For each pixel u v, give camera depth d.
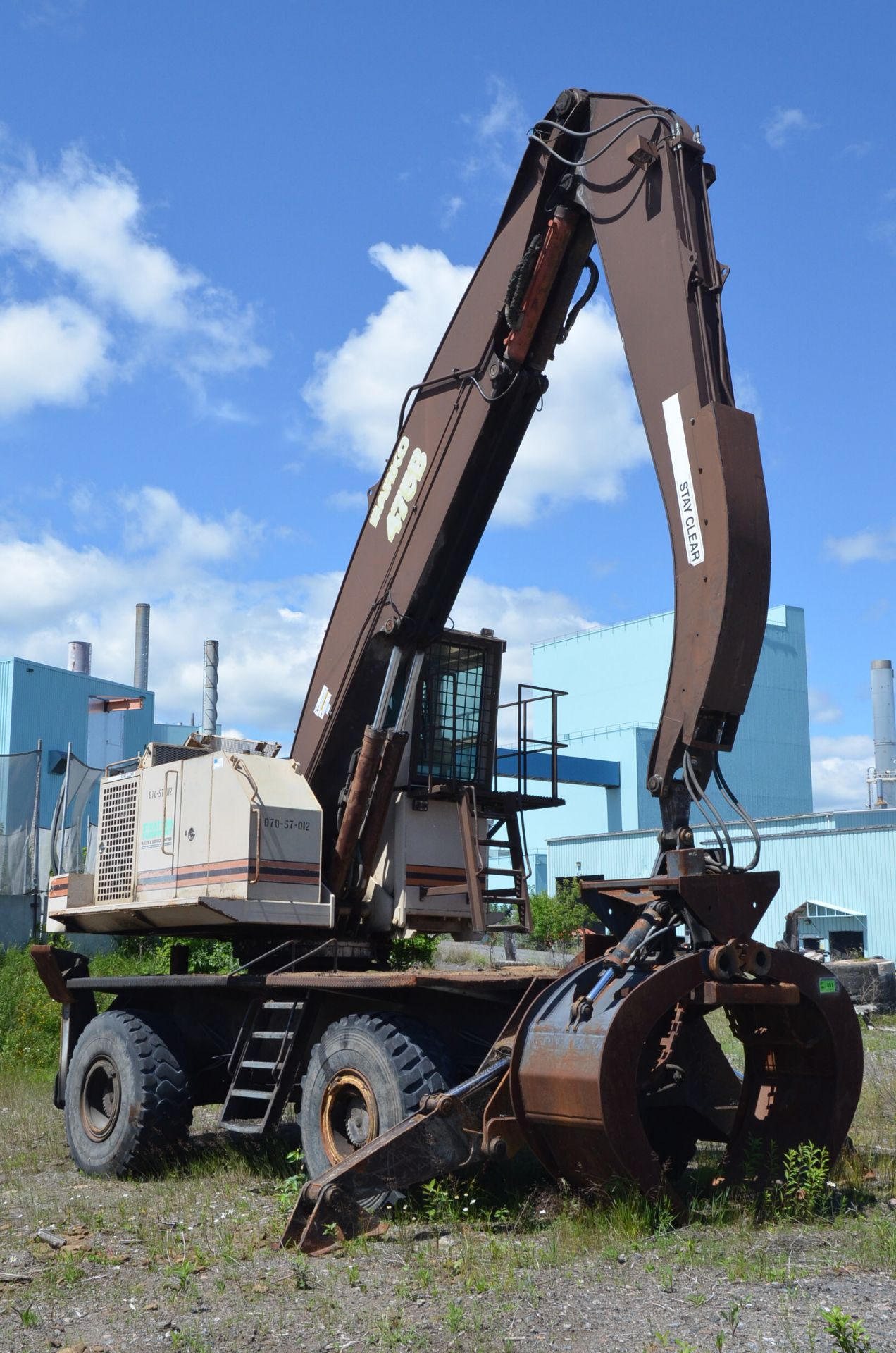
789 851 35.81
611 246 6.75
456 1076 6.51
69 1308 4.98
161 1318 4.79
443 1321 4.55
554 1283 4.93
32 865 17.89
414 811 8.51
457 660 8.91
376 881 8.52
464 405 7.90
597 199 6.90
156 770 9.08
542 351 7.70
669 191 6.41
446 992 6.92
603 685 54.75
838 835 34.56
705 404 6.07
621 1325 4.39
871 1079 11.38
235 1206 6.80
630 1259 5.18
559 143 7.33
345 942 8.45
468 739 8.89
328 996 7.41
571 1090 5.54
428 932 8.49
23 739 43.00
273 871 8.06
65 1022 9.95
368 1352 4.27
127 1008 9.07
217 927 8.73
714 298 6.28
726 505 5.85
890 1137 8.38
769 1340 4.14
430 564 8.05
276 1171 7.84
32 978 15.04
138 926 9.25
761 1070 6.45
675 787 5.98
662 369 6.30
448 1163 5.97
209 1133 9.57
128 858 9.20
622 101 6.91
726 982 5.69
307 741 8.62
